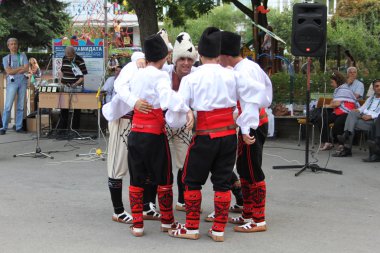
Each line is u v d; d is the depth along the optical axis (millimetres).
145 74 4582
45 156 8984
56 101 10375
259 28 12703
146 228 5117
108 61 12250
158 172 4762
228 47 4762
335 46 18422
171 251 4445
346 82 10258
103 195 6418
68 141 10672
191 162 4602
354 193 6637
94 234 4898
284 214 5652
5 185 6891
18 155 9070
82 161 8641
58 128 11305
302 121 10109
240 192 5598
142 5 11742
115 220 5312
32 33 28172
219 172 4621
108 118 4980
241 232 4992
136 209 4809
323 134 9969
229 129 4543
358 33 26453
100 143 10445
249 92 4523
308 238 4832
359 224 5301
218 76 4465
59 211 5676
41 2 28672
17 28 27859
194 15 15219
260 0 14914
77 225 5176
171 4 17875
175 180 7184
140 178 4766
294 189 6824
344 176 7625
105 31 13906
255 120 4539
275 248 4547
